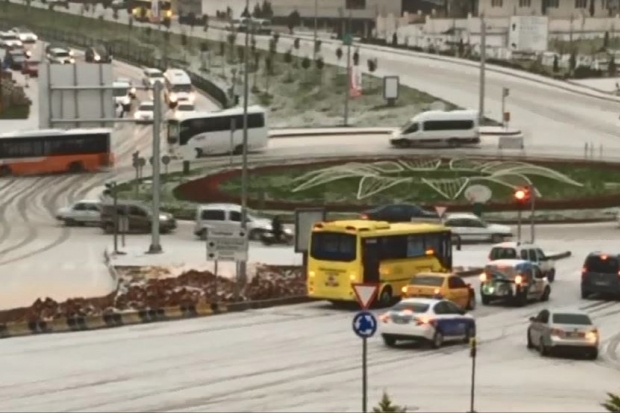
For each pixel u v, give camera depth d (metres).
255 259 114.44
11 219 141.50
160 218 135.50
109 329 81.56
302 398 61.16
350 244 91.50
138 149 185.62
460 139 181.00
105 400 60.06
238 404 59.66
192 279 98.50
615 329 86.00
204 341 77.38
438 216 127.69
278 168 162.00
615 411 55.41
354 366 70.06
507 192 153.12
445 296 88.44
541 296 97.56
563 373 69.75
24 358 70.88
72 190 158.12
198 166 169.75
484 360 73.25
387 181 155.38
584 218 145.50
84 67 98.69
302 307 92.69
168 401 60.06
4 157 168.25
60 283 100.75
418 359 72.94
